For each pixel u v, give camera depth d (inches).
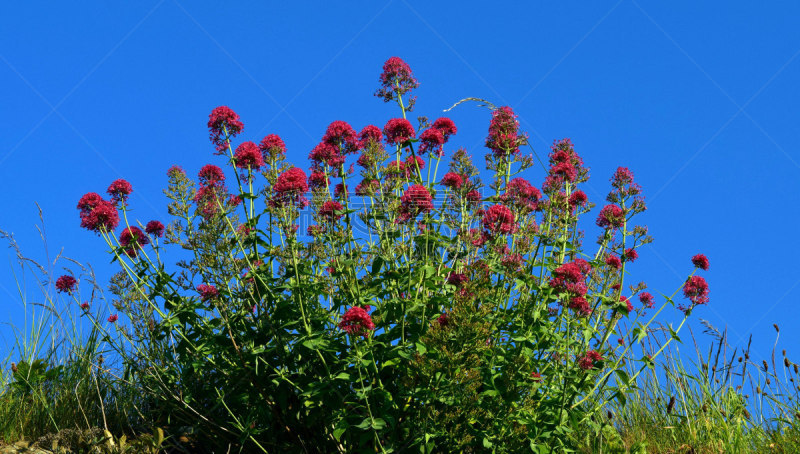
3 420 201.6
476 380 154.0
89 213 191.3
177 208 181.5
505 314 185.0
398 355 164.9
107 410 218.7
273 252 180.2
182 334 185.6
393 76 204.2
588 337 181.5
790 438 202.1
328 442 187.9
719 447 205.9
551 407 181.0
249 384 184.9
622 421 242.4
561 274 175.8
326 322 179.6
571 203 209.2
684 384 235.1
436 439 172.1
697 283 207.3
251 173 186.9
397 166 189.8
